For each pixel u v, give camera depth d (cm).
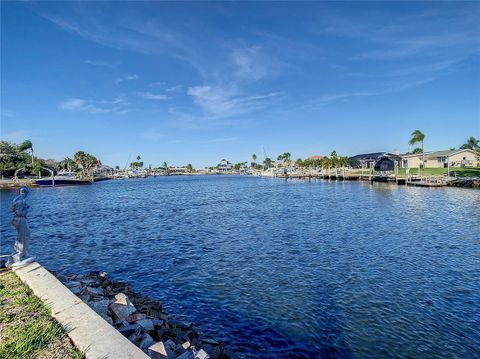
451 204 4172
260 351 970
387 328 1074
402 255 1891
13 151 12031
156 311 1110
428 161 10019
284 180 13862
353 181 10350
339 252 1977
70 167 15125
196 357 764
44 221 3562
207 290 1438
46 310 746
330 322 1124
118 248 2255
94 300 1014
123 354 558
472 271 1594
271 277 1573
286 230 2738
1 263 1106
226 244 2291
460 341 990
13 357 559
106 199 6322
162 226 3134
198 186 10819
